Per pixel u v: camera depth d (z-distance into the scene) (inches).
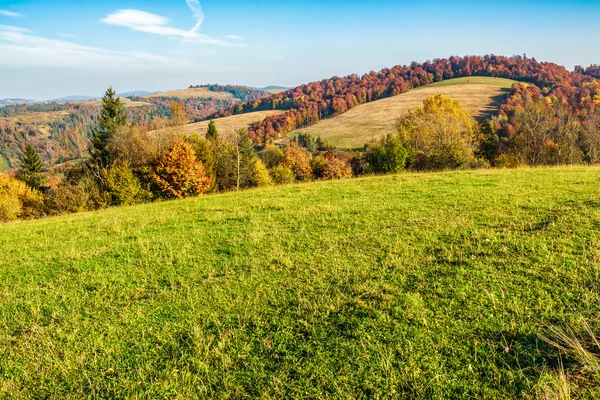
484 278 226.8
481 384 144.6
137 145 1759.4
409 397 142.7
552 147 1652.3
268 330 200.2
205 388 158.7
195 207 629.9
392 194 577.6
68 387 170.4
